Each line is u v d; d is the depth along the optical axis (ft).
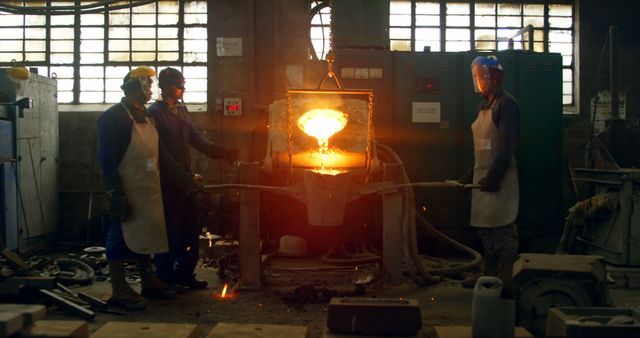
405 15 32.17
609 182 21.21
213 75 30.40
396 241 18.83
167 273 18.21
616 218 20.99
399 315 13.04
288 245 23.45
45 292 15.92
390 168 18.13
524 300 13.11
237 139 30.27
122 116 16.22
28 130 25.40
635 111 31.50
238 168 18.38
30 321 10.17
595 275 12.95
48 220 27.32
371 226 23.40
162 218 16.70
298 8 30.17
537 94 25.62
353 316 13.07
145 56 31.58
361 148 18.53
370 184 18.02
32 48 31.71
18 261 16.90
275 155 18.71
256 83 30.17
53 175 27.91
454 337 11.84
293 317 15.53
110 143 15.98
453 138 25.52
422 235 25.45
